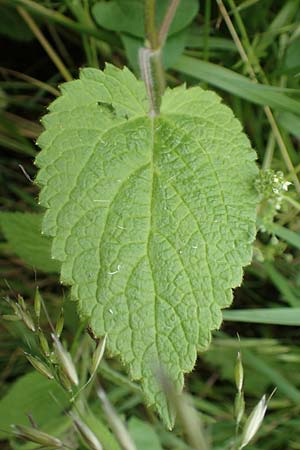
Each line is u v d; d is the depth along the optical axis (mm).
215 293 225
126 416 285
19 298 219
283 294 297
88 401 283
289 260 293
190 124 248
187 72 296
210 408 284
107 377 276
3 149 329
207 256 229
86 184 235
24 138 326
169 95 254
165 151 243
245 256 230
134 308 222
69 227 230
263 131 315
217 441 274
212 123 250
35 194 324
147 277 226
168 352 219
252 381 289
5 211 302
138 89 252
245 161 244
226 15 292
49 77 333
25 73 333
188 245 229
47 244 281
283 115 298
